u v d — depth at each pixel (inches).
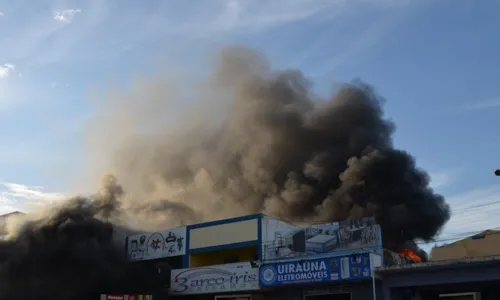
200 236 1701.5
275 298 1505.9
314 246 1466.5
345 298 1398.9
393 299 1283.2
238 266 1552.7
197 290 1617.9
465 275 1171.3
